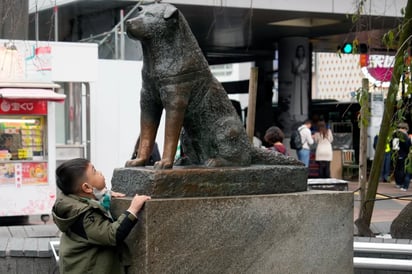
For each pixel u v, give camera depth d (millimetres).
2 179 11508
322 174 20234
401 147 18391
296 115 24938
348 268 4641
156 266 3996
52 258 6184
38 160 11672
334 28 22891
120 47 15523
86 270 3924
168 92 4254
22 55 12789
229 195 4277
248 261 4266
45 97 11414
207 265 4141
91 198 4145
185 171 4148
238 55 28344
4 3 12992
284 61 24969
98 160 14875
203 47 26562
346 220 4621
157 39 4262
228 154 4430
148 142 4500
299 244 4441
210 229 4145
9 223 12109
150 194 4078
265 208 4324
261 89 27406
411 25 7676
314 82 43344
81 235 3939
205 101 4418
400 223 7707
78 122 14219
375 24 19000
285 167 4535
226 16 20375
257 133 22953
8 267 6215
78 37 18406
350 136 23703
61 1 16594
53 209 4055
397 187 18938
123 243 4090
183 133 4652
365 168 8758
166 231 4020
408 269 4902
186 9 19016
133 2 16719
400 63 7059
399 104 7184
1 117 11477
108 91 14945
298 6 19531
